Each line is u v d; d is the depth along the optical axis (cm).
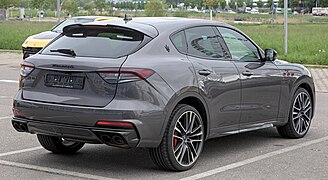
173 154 699
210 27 791
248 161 773
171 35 734
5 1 8275
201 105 737
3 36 3441
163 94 680
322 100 1360
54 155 802
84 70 677
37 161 768
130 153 813
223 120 770
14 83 1612
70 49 717
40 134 723
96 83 672
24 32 3856
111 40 715
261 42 3131
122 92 663
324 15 8988
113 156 797
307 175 707
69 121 675
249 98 805
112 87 666
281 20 6912
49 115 687
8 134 933
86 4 6856
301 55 2447
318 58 2320
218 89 754
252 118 818
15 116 725
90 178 690
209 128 751
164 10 6109
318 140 905
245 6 9131
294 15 8981
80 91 680
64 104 680
